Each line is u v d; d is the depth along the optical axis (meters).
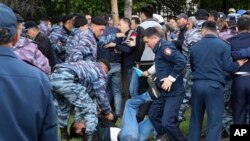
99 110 6.07
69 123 6.91
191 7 20.28
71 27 8.51
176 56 5.80
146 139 6.19
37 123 2.37
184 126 7.47
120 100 8.32
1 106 2.30
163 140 6.13
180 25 8.24
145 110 6.17
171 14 19.80
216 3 20.97
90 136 5.87
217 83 5.73
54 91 5.78
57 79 5.73
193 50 5.88
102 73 6.00
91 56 6.71
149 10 7.80
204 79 5.76
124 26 8.04
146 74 6.91
